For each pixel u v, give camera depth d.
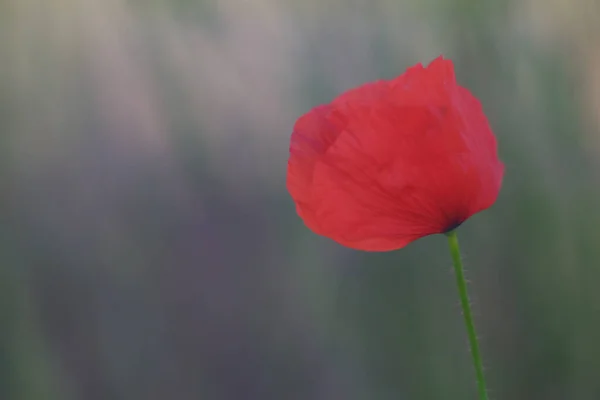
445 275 1.33
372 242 0.85
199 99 1.34
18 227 1.33
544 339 1.32
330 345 1.40
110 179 1.37
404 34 1.31
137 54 1.32
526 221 1.30
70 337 1.38
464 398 1.33
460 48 1.27
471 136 0.85
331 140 0.86
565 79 1.29
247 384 1.44
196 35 1.32
